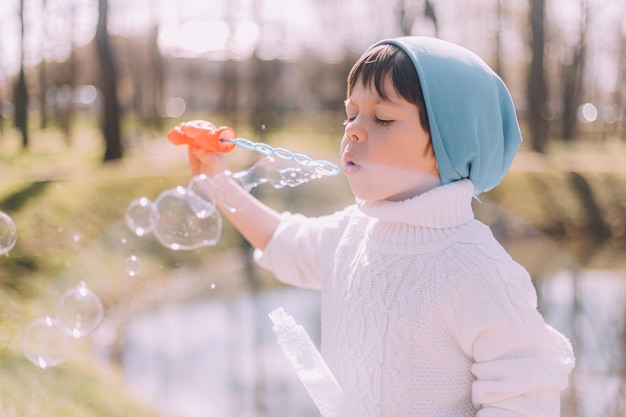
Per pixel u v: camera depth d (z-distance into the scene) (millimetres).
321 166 1405
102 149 13234
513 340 1129
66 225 7648
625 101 18578
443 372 1165
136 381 4309
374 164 1176
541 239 10234
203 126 1481
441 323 1161
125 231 8148
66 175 9805
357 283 1255
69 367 3822
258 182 1524
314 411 4047
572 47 17578
